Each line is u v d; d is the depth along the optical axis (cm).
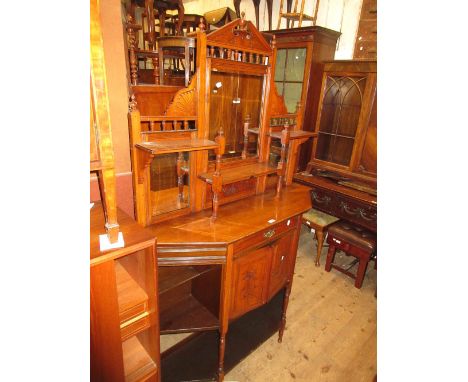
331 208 273
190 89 139
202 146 131
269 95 174
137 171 130
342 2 285
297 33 271
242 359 178
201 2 458
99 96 89
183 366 170
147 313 121
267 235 157
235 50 149
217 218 155
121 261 141
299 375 176
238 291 155
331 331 209
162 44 239
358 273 251
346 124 278
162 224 146
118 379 115
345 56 293
